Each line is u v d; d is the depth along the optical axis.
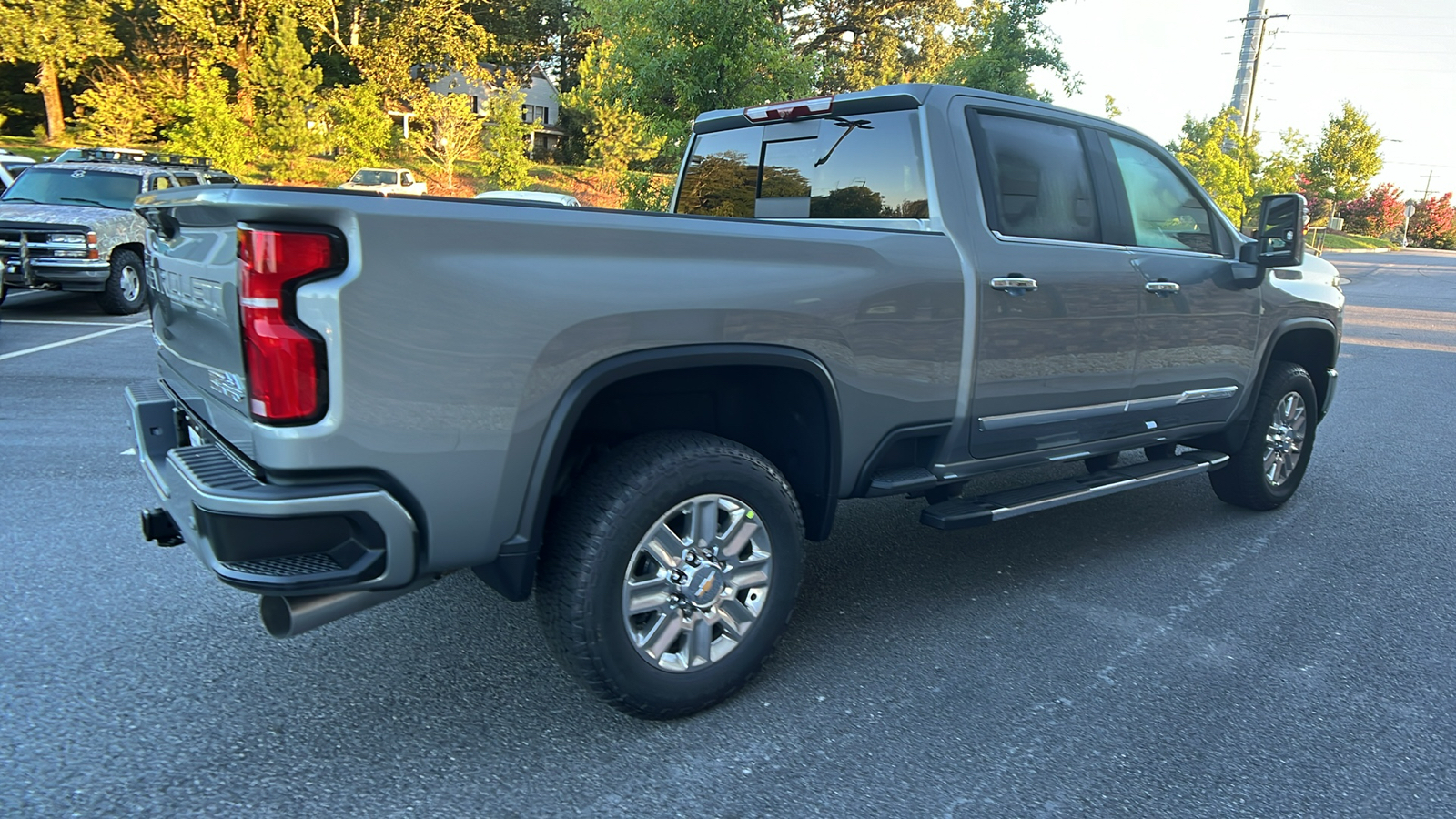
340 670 3.31
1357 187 48.09
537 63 60.16
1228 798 2.67
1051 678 3.37
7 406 7.12
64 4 35.94
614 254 2.65
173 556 4.27
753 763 2.80
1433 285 29.23
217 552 2.31
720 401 3.36
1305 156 47.19
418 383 2.37
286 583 2.31
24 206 12.00
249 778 2.66
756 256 2.96
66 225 11.53
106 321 11.86
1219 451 5.20
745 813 2.56
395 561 2.43
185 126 34.66
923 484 3.62
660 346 2.76
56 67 37.91
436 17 45.03
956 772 2.77
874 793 2.67
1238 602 4.10
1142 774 2.78
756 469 3.01
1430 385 10.32
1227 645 3.67
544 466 2.59
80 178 12.77
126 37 40.41
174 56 39.78
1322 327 5.40
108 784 2.60
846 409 3.27
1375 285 28.44
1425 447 7.28
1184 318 4.45
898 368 3.38
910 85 3.70
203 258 2.62
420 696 3.14
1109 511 5.48
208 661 3.33
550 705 3.10
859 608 3.98
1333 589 4.28
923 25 44.84
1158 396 4.45
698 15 11.99
